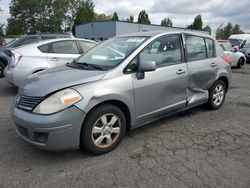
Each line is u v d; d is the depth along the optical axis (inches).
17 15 2551.7
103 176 115.4
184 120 186.4
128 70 141.2
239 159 130.1
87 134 125.9
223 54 215.2
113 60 147.4
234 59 507.8
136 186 108.2
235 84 335.9
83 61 164.2
